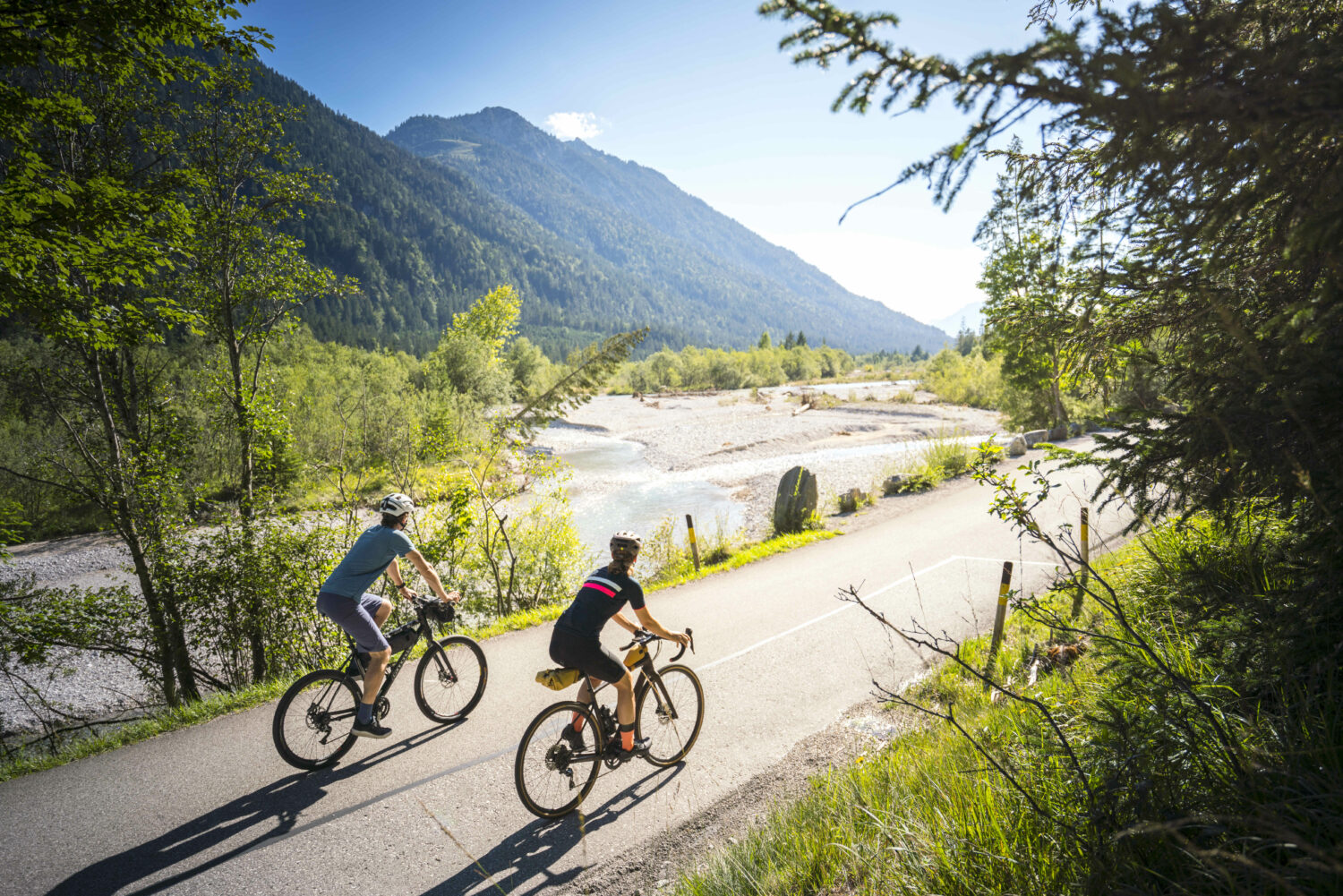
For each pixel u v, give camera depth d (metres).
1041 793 3.19
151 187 8.81
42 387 9.73
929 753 4.45
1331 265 1.95
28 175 5.84
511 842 4.34
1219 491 2.61
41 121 6.15
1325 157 1.97
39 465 9.72
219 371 11.02
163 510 9.23
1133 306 3.35
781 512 14.74
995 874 2.88
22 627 8.36
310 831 4.50
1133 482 2.87
